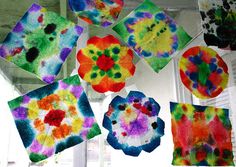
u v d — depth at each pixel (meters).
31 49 0.86
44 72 0.85
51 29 0.89
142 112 0.91
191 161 0.90
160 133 0.90
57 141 0.80
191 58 1.00
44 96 0.83
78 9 0.93
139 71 1.35
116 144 0.86
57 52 0.87
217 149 0.93
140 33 0.96
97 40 0.94
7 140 1.67
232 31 1.01
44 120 0.81
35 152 0.78
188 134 0.92
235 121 1.13
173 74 1.32
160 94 1.39
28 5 1.59
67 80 0.86
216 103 1.25
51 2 1.49
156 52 0.95
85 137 0.82
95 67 0.91
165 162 1.29
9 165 1.58
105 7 0.96
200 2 1.01
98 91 0.89
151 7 0.99
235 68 1.17
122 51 0.94
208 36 0.98
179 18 1.31
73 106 0.84
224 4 1.03
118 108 0.90
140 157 1.37
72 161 0.86
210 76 0.99
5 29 1.84
